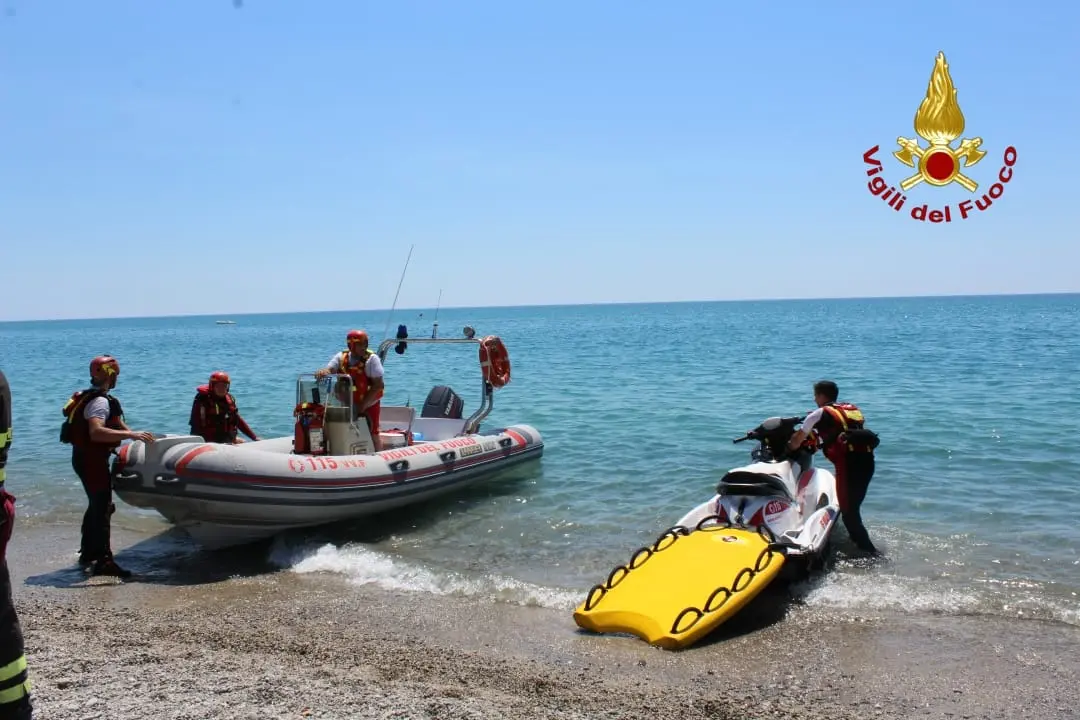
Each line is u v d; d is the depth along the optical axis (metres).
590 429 14.64
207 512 7.38
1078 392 17.64
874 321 77.69
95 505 7.19
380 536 8.34
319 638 5.50
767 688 4.75
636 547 7.82
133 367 35.78
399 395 21.23
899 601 6.19
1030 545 7.49
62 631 5.52
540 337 59.56
